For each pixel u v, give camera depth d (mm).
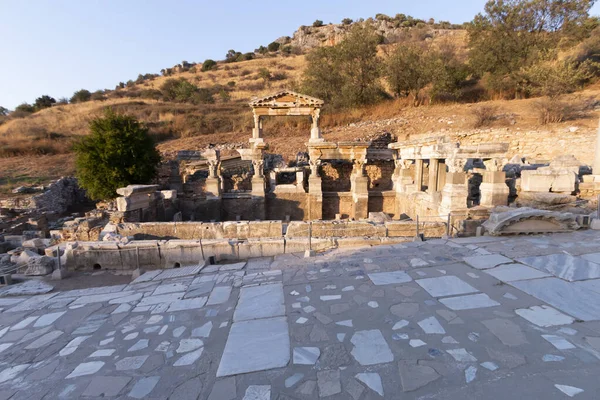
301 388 2580
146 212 12016
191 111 41312
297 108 20172
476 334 3197
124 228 9203
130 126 17625
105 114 17938
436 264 5281
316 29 82812
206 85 55594
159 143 32594
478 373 2611
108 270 7059
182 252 7043
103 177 16547
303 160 22953
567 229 6777
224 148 28734
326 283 4809
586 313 3484
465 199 9484
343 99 31938
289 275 5316
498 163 9359
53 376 3051
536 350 2873
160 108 41688
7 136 32656
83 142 16875
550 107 21094
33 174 23031
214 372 2893
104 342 3648
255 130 20312
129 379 2906
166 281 5926
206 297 4754
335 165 21078
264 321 3773
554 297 3896
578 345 2908
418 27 63281
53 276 6629
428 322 3486
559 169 9742
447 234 7691
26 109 50938
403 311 3777
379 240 7109
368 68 32188
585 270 4629
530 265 4941
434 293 4211
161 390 2707
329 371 2775
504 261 5188
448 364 2754
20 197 16984
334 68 33188
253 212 16922
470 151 9281
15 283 6457
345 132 27578
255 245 6992
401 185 16859
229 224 9055
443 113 26984
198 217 16562
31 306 5043
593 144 18281
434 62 29016
